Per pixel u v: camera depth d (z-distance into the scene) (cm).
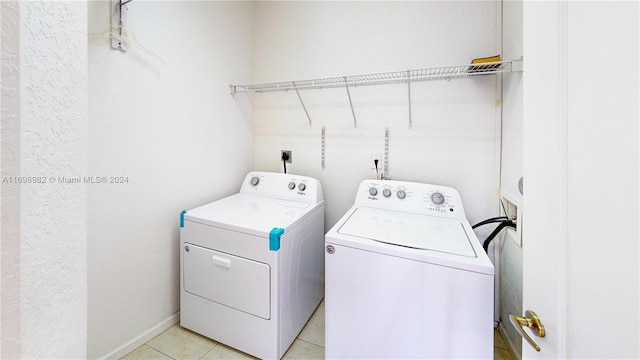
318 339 154
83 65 48
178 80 157
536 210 55
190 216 150
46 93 42
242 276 137
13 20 37
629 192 35
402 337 107
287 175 191
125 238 134
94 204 121
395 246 109
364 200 166
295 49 205
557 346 48
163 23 146
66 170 45
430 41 165
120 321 134
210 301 147
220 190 192
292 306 146
